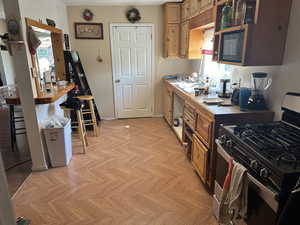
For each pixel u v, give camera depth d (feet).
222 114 6.66
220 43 7.71
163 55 15.67
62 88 10.71
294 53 5.92
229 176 5.07
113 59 15.33
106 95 16.01
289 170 3.68
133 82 16.03
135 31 14.99
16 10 7.64
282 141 4.82
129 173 9.13
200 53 12.88
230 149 5.39
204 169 7.59
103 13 14.43
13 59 8.04
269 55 6.28
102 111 16.31
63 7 13.43
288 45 6.12
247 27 5.99
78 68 13.98
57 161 9.61
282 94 6.42
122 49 15.23
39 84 8.97
